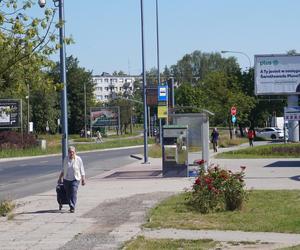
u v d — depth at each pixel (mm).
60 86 14836
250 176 24688
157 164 35375
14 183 27031
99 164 38344
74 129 136500
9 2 13102
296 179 22953
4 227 12953
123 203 16641
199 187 14438
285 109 44625
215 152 43531
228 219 13016
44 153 59219
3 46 13297
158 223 12727
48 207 16438
